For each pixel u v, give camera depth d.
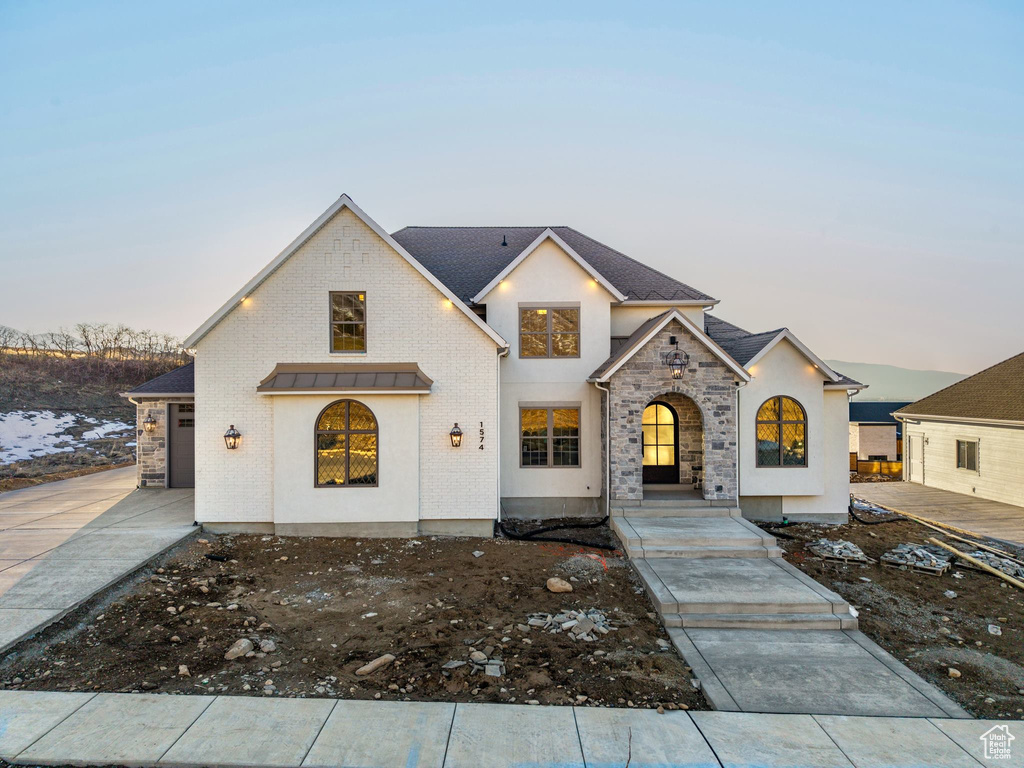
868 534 13.91
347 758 5.16
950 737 5.62
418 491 12.78
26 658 6.87
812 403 14.25
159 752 5.21
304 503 12.52
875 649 7.68
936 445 21.66
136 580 9.43
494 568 10.77
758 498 14.60
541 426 14.72
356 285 12.98
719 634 8.15
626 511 13.25
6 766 5.03
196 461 12.66
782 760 5.19
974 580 10.81
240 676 6.62
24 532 11.80
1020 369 20.84
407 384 12.49
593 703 6.23
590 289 14.75
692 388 13.47
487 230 18.75
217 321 12.75
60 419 30.38
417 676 6.70
